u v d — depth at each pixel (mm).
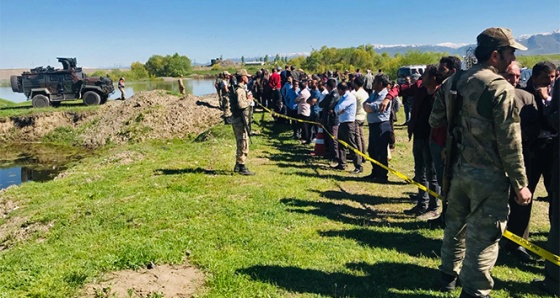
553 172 3750
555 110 3836
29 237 6375
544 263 4156
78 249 5098
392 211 6160
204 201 6668
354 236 5137
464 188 3266
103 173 9508
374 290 3766
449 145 3375
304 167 9281
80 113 21641
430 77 5344
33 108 23375
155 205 6578
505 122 2936
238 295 3773
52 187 8945
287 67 16047
